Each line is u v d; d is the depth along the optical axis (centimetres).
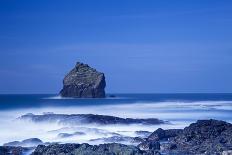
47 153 3183
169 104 10556
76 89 14200
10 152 3781
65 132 5091
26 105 8650
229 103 11700
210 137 3988
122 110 8294
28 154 3734
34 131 5338
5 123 5909
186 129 4247
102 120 5728
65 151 3156
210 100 14300
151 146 3806
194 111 8219
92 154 2947
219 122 4272
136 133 5066
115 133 4972
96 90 14038
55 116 5916
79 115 5922
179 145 3903
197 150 3647
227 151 3334
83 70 14462
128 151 2981
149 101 12100
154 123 5891
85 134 4956
